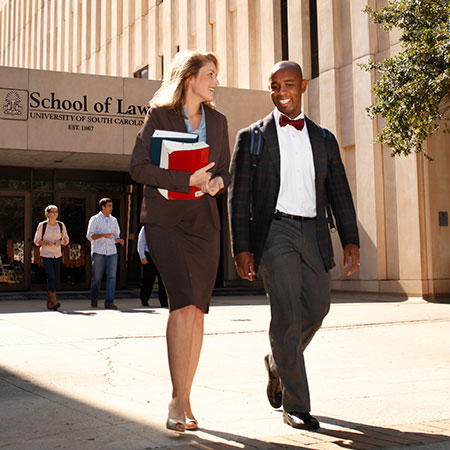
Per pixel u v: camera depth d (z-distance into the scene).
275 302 3.52
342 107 16.30
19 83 15.35
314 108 17.14
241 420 3.58
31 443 3.06
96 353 6.24
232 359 5.88
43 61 33.22
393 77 10.18
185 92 3.43
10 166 17.95
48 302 11.63
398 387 4.58
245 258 3.55
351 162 16.16
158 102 3.43
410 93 9.91
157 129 3.38
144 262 12.38
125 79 16.19
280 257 3.51
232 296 15.82
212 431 3.32
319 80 16.89
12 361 5.75
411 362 5.73
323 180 3.68
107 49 26.61
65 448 2.97
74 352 6.30
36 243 11.53
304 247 3.57
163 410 3.82
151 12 23.69
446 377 4.99
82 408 3.87
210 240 3.44
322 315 3.67
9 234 17.91
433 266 14.23
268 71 18.64
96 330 8.13
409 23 10.41
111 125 16.02
